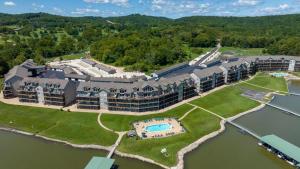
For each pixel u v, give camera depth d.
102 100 154.62
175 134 128.75
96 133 130.38
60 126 138.38
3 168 104.56
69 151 118.06
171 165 106.38
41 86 161.62
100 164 101.25
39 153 116.56
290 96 186.00
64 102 162.50
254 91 192.38
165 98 156.88
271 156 114.12
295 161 106.06
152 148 117.50
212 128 136.12
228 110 158.25
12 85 176.75
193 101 169.75
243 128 136.00
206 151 117.31
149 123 139.75
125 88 152.38
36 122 143.25
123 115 148.62
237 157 112.69
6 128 139.00
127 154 113.81
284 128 138.75
